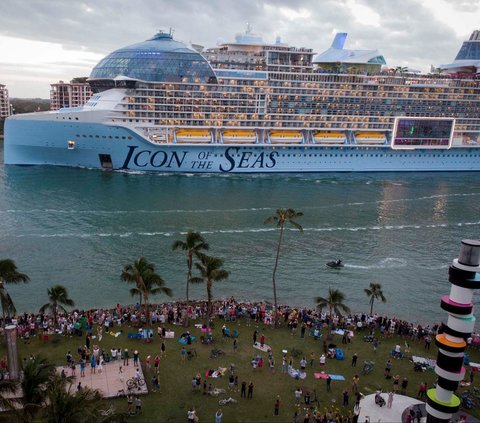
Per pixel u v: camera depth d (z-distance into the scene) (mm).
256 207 91438
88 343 38219
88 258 63125
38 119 116000
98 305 50844
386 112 137750
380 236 77562
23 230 72812
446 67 154500
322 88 131250
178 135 121750
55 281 56125
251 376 35594
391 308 53469
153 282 42188
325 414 30641
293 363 37812
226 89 123375
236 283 57938
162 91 117750
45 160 120938
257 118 127438
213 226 78500
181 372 35750
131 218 80812
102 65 124688
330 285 58531
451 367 28172
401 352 40656
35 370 24344
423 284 60062
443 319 51562
